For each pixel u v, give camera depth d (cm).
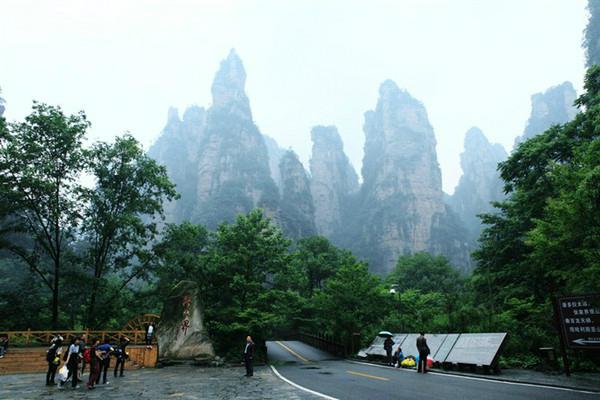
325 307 3011
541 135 2783
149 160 3366
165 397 1050
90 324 2961
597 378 1198
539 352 1645
